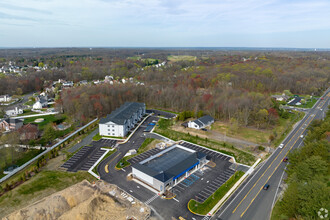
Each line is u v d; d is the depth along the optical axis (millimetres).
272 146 85750
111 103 129125
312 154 59969
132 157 78062
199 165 71062
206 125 107125
